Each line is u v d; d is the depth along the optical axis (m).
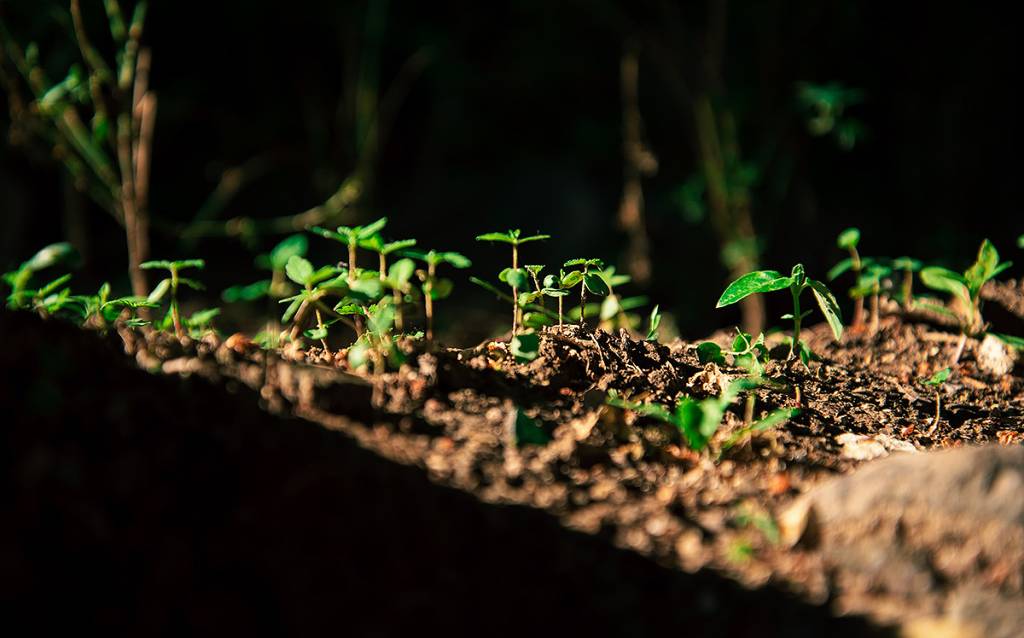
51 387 0.74
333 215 1.95
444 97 2.42
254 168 2.29
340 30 2.27
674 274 2.05
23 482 0.72
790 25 2.05
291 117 2.33
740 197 1.79
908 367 0.92
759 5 2.03
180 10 2.17
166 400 0.76
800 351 0.87
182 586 0.72
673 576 0.75
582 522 0.76
